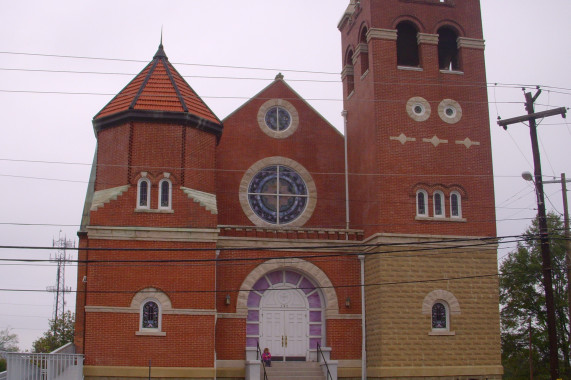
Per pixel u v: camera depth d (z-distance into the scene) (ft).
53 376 85.35
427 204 106.83
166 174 99.81
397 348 100.78
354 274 108.88
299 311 108.58
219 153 116.47
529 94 88.53
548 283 83.15
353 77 122.62
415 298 102.83
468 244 106.01
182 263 97.04
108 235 96.27
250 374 98.27
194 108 104.99
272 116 120.37
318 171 118.93
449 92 111.45
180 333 95.14
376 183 106.42
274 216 116.06
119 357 93.25
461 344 102.73
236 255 106.01
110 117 102.17
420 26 112.98
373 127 108.37
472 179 108.99
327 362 101.71
